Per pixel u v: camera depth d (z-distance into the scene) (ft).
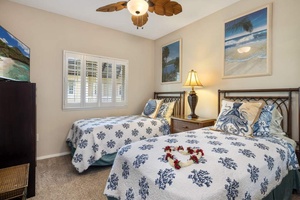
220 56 8.73
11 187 4.32
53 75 9.54
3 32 6.24
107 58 11.37
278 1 6.65
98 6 8.70
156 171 3.62
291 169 5.05
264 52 7.01
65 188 6.40
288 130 6.30
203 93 9.64
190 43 10.46
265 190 3.98
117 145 8.21
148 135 9.19
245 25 7.63
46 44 9.28
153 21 10.16
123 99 12.21
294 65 6.27
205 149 4.47
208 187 3.05
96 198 5.79
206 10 8.82
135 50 12.67
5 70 6.33
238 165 3.75
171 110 10.74
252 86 7.47
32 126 5.91
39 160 9.08
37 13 8.98
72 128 9.64
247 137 5.62
